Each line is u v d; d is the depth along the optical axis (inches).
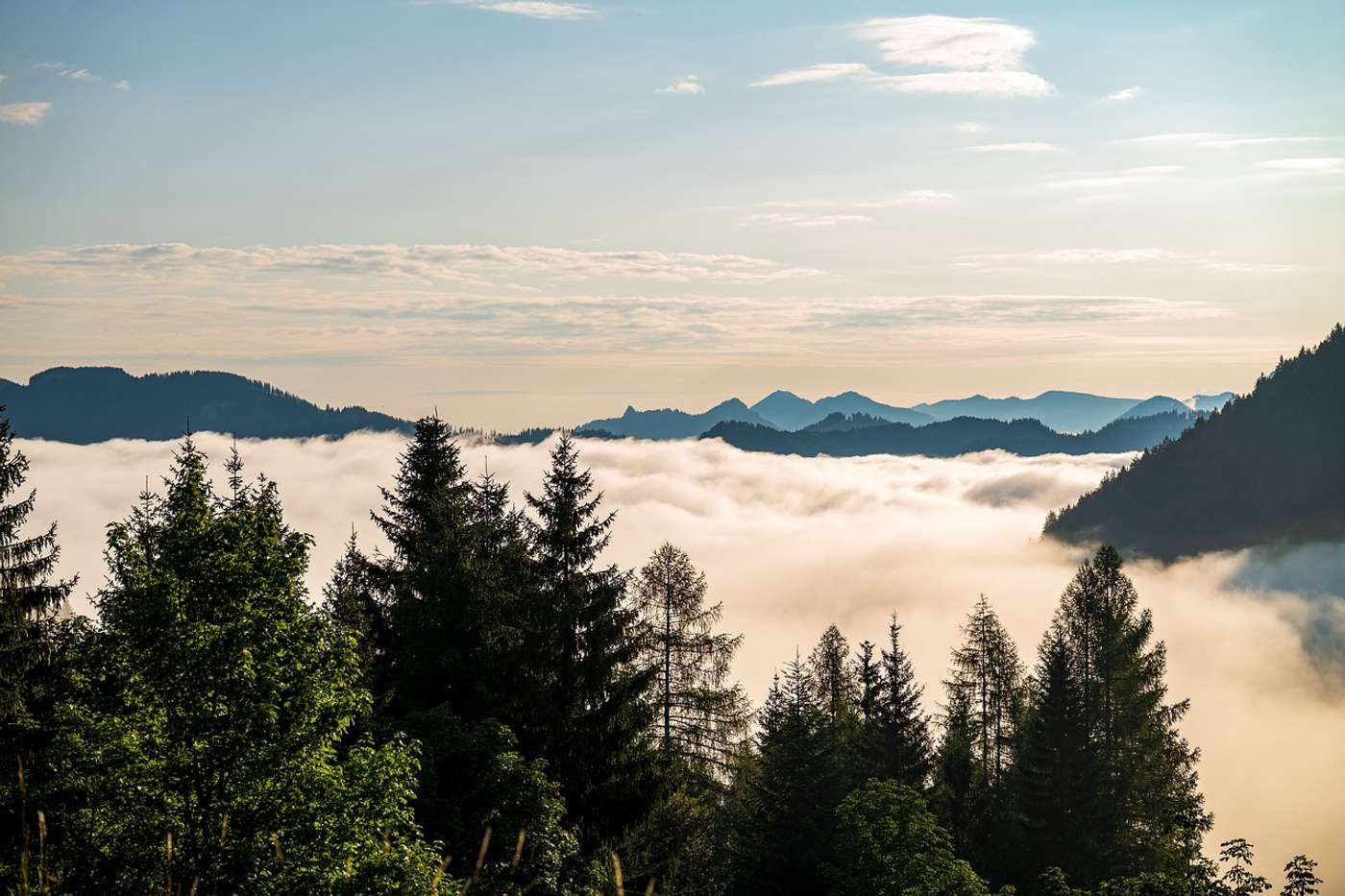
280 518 567.5
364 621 1090.1
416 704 1003.3
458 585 1045.8
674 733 1358.3
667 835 1060.5
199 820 498.9
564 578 1111.0
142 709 518.9
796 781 1337.4
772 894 1256.8
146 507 557.3
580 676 1054.4
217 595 529.7
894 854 1143.0
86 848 491.8
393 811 530.3
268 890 475.2
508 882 605.9
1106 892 871.7
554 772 1015.0
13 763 575.5
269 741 518.0
